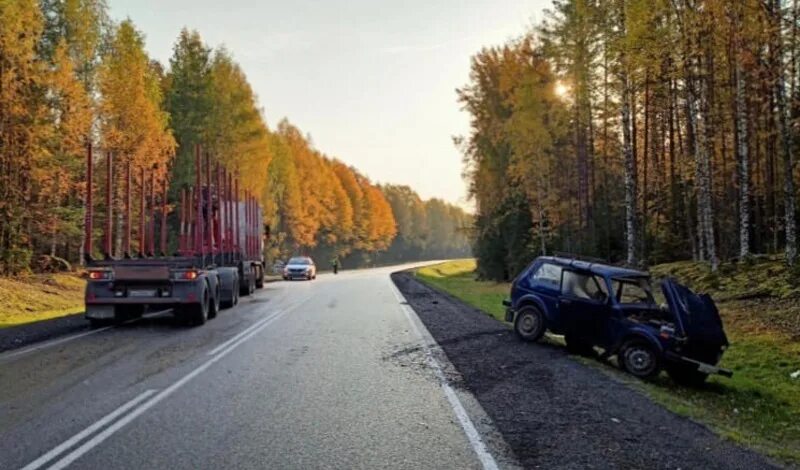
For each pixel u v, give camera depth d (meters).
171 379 8.91
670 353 10.48
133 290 15.05
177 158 48.22
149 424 6.58
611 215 34.94
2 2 25.02
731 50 21.95
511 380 9.26
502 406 7.61
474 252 46.78
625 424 6.93
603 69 27.56
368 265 121.56
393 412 7.20
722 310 16.38
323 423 6.69
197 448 5.79
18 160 26.55
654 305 11.87
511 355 11.58
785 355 12.13
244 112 52.81
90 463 5.36
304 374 9.35
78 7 32.75
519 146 34.75
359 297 25.81
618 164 36.69
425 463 5.44
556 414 7.28
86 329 14.73
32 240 32.22
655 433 6.62
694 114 22.23
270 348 11.81
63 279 28.08
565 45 29.91
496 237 41.69
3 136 25.88
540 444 6.07
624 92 25.31
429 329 15.04
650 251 32.34
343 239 104.31
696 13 20.17
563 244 36.00
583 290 12.48
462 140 45.00
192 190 19.25
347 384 8.69
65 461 5.41
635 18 21.09
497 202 41.66
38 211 29.41
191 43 51.59
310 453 5.68
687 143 27.11
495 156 42.22
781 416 8.73
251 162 53.00
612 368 11.12
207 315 16.61
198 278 15.48
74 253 37.81
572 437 6.34
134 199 27.67
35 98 27.62
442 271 69.19
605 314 11.98
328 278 49.31
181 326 15.26
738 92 20.48
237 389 8.30
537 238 36.62
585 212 34.34
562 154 37.41
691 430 6.86
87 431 6.30
